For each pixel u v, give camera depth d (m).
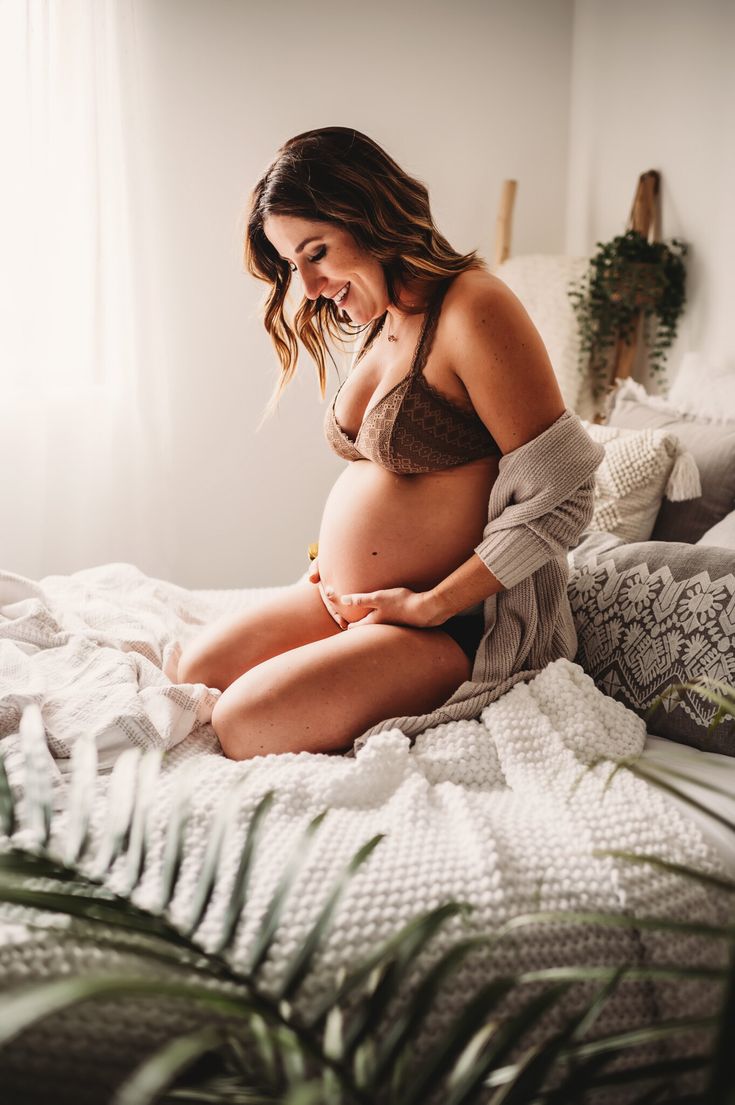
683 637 1.38
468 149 3.21
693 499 1.91
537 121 3.22
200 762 1.27
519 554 1.35
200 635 1.62
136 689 1.37
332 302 1.67
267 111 3.07
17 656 1.43
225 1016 0.84
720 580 1.39
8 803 0.80
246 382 3.21
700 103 2.47
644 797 1.12
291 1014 0.67
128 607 1.81
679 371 2.48
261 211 1.42
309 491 3.33
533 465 1.33
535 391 1.34
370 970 0.67
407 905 0.93
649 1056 0.93
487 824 1.05
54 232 2.88
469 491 1.43
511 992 0.92
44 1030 0.82
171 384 3.17
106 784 1.13
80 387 3.00
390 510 1.45
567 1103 0.71
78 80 2.83
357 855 0.75
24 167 2.80
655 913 0.97
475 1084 0.61
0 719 1.26
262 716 1.32
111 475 3.09
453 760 1.25
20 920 0.80
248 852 0.76
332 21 3.05
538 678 1.38
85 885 0.75
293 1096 0.57
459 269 1.42
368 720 1.35
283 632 1.58
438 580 1.47
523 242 3.30
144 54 2.96
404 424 1.40
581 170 3.17
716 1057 0.56
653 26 2.66
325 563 1.57
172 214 3.06
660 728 1.38
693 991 0.93
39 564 3.00
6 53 2.75
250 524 3.32
